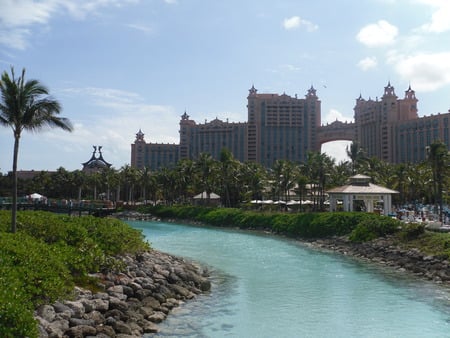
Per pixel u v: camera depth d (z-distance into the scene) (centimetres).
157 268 3494
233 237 7525
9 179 16175
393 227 5712
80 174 15412
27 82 3409
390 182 11019
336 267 4353
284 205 10825
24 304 1839
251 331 2345
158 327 2362
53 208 9262
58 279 2258
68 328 1988
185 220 11869
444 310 2773
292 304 2892
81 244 3145
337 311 2739
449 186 8862
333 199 8369
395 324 2494
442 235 4700
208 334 2280
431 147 7269
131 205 14800
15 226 3272
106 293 2567
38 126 3466
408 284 3538
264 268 4259
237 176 12338
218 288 3359
